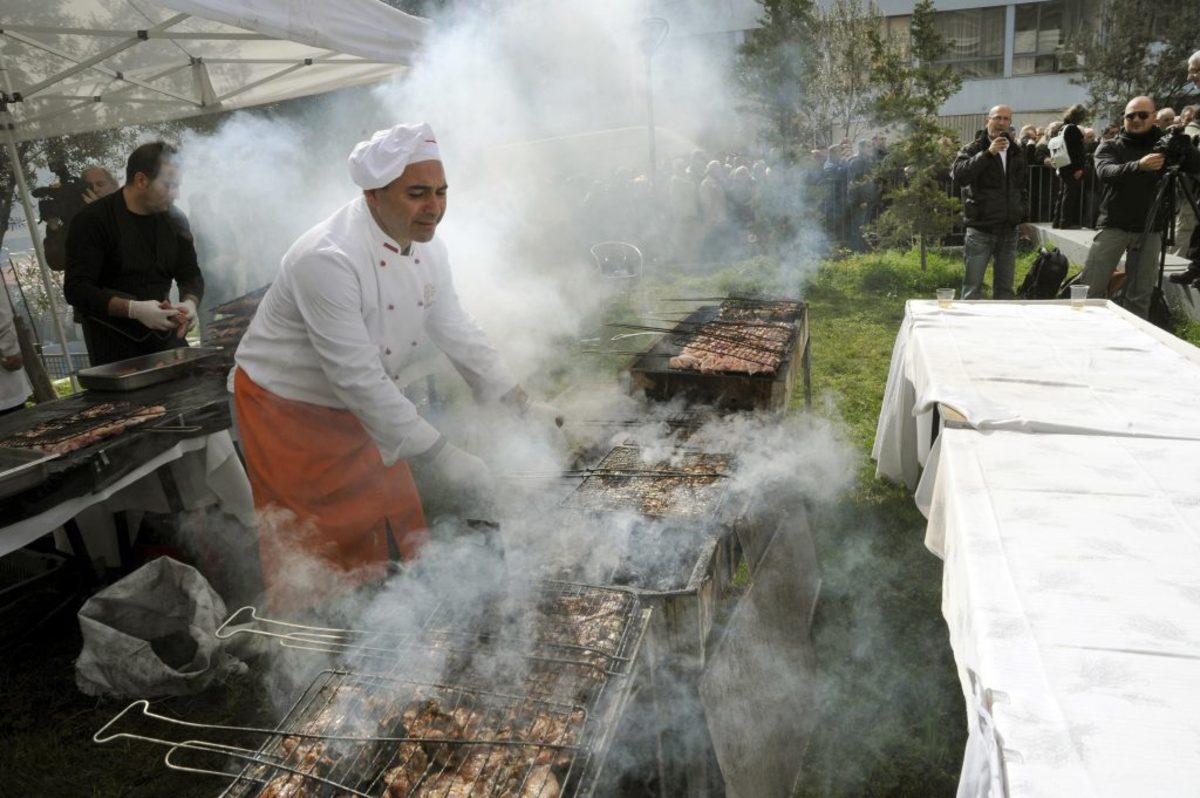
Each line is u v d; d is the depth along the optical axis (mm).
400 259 2545
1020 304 4395
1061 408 2625
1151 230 5965
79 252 3846
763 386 3416
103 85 5613
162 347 4215
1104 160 6129
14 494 2479
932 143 9453
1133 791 1075
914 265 9938
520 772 1444
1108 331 3701
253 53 5586
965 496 2033
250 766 1495
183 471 3518
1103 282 6340
